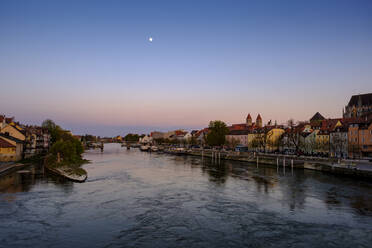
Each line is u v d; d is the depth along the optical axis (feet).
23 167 246.68
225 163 311.88
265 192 145.38
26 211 108.27
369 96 483.10
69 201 123.95
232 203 123.34
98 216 103.50
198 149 535.60
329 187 157.28
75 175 184.65
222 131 470.39
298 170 237.04
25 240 81.10
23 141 314.96
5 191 142.31
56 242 79.97
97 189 151.02
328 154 324.19
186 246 77.82
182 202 124.67
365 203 122.31
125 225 94.27
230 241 81.20
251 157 321.73
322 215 105.81
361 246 77.97
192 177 198.39
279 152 391.45
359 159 265.34
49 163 246.47
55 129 515.50
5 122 331.98
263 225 94.73
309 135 378.73
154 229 90.68
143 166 278.05
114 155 469.16
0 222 95.71
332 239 82.74
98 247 76.89
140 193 142.41
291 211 111.04
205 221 98.84
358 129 302.66
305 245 78.48
